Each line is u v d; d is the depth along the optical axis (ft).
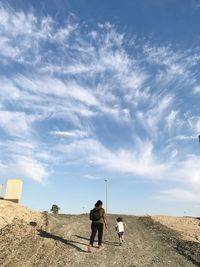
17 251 48.55
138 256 51.62
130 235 70.03
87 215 102.17
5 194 96.48
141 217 111.65
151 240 66.08
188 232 98.94
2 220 65.16
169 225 109.50
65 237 60.75
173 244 62.39
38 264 44.39
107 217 103.24
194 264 47.60
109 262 47.50
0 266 41.39
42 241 55.42
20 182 97.91
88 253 51.34
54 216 89.71
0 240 52.90
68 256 48.93
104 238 63.87
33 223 67.92
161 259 50.34
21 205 88.17
